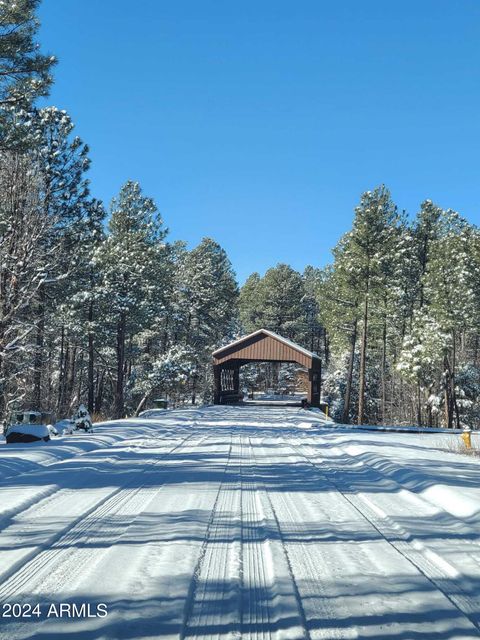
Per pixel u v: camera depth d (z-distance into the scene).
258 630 3.72
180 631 3.65
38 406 28.66
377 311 43.78
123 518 6.66
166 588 4.39
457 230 52.78
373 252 41.16
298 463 12.06
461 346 53.19
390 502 7.86
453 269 43.69
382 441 18.61
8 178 23.61
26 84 16.19
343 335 50.44
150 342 58.16
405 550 5.56
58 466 10.92
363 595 4.34
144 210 42.31
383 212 41.12
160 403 36.88
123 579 4.59
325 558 5.25
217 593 4.35
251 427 23.19
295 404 48.06
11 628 3.71
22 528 6.14
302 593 4.37
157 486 8.79
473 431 29.66
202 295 61.38
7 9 15.19
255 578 4.70
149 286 40.94
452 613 4.01
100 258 34.19
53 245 28.20
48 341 32.78
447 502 7.80
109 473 10.16
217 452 13.75
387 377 55.72
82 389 48.44
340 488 9.02
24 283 24.33
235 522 6.53
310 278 121.38
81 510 7.02
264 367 89.62
